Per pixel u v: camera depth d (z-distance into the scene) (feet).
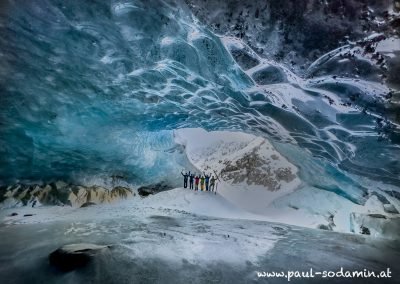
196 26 23.40
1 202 32.12
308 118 28.86
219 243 24.27
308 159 42.14
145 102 34.27
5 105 27.09
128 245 21.58
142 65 27.32
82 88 29.40
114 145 41.50
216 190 54.49
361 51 20.72
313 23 20.67
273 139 41.96
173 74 28.63
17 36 23.38
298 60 22.89
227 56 25.12
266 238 27.66
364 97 23.18
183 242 23.72
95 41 24.61
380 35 19.61
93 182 41.63
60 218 30.71
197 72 27.71
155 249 21.31
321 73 22.97
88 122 34.76
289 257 22.17
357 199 38.22
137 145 46.21
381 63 20.67
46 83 27.50
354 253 24.59
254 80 26.43
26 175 34.42
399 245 28.43
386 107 22.98
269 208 47.47
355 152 29.76
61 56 25.53
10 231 24.84
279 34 22.02
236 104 32.37
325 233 32.37
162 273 17.46
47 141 33.24
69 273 16.60
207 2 21.93
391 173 30.17
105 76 28.35
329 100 25.07
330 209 40.98
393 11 18.66
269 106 30.27
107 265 17.57
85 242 22.13
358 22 19.69
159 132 50.85
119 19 22.94
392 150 26.76
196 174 57.41
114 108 34.45
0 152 30.40
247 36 22.93
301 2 20.20
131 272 17.17
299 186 49.06
